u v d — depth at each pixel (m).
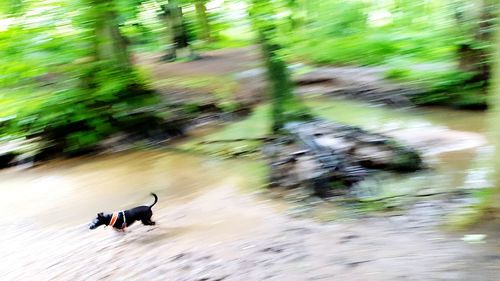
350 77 17.36
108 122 12.48
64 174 10.60
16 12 11.58
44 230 7.37
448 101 13.79
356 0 18.22
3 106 11.91
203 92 16.02
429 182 7.54
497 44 5.23
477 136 10.49
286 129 10.60
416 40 17.75
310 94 16.16
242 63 20.42
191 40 22.42
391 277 4.37
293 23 12.23
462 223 5.29
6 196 9.45
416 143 10.29
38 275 5.77
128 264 5.62
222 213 7.10
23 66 11.66
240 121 13.55
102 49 12.55
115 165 10.84
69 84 12.38
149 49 14.61
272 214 6.79
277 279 4.69
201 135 12.66
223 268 5.12
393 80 16.11
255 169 9.13
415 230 5.48
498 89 5.14
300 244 5.50
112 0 11.85
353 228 5.87
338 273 4.61
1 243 7.03
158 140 12.52
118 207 8.13
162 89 16.23
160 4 12.50
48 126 12.09
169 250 5.86
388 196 7.02
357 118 13.12
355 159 8.24
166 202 8.02
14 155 11.73
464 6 13.98
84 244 6.52
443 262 4.50
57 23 11.92
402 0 17.59
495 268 4.23
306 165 8.23
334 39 19.47
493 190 5.20
